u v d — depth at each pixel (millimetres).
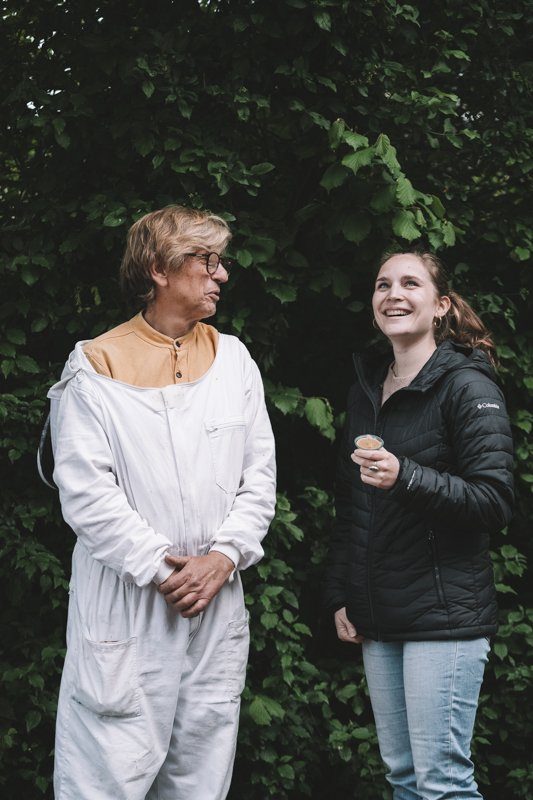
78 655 2211
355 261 3152
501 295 3383
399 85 3188
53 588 3041
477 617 2307
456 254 3465
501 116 3391
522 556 3311
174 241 2240
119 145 3010
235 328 3008
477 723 3283
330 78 3018
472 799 2359
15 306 2982
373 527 2387
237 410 2326
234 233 3029
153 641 2184
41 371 3043
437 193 3303
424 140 3244
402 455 2354
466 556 2316
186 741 2283
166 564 2135
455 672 2303
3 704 2967
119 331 2324
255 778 3092
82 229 3059
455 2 3188
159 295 2307
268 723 2949
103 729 2166
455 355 2393
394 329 2424
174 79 2898
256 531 2318
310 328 3482
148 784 2201
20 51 3135
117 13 3084
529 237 3283
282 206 3238
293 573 3266
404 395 2385
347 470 2621
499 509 2225
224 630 2293
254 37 2971
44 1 3076
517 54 3496
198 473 2219
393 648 2447
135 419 2182
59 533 3164
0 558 3018
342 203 2990
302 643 3387
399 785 2498
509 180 3414
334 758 3180
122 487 2199
